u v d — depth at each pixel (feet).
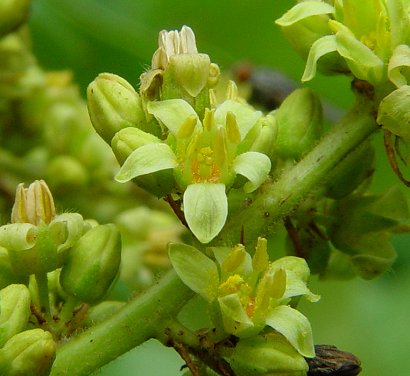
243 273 0.24
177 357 0.34
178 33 0.25
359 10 0.25
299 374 0.23
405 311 0.36
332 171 0.26
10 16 0.31
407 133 0.24
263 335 0.24
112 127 0.25
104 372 0.33
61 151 0.33
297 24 0.25
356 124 0.25
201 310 0.32
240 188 0.24
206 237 0.23
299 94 0.26
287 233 0.27
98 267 0.25
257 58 0.36
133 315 0.24
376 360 0.35
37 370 0.23
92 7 0.35
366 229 0.26
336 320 0.36
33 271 0.25
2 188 0.33
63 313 0.25
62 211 0.32
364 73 0.25
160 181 0.24
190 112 0.24
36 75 0.33
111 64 0.36
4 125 0.33
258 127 0.24
